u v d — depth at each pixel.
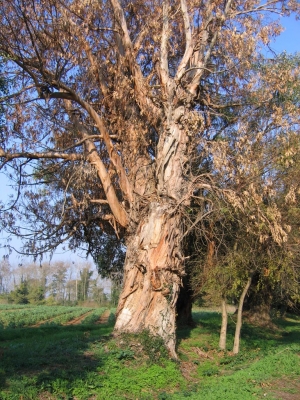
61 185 17.48
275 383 11.47
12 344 15.05
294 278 16.08
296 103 17.25
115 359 12.47
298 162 15.48
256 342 19.89
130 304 14.66
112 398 9.93
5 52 13.15
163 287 14.38
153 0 17.55
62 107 16.67
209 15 16.52
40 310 48.41
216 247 16.31
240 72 16.73
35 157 14.95
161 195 15.11
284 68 16.45
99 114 17.09
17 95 13.81
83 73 16.88
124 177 15.62
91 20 15.54
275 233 13.90
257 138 14.74
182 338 18.86
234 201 13.95
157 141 17.69
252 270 16.30
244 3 17.22
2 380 9.52
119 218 15.47
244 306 29.77
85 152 15.41
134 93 16.11
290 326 31.98
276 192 15.33
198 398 9.61
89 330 22.70
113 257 21.52
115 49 16.50
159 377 11.90
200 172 17.41
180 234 15.12
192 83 16.08
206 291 17.55
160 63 16.03
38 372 10.43
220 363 15.48
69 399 9.52
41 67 13.52
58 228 17.36
